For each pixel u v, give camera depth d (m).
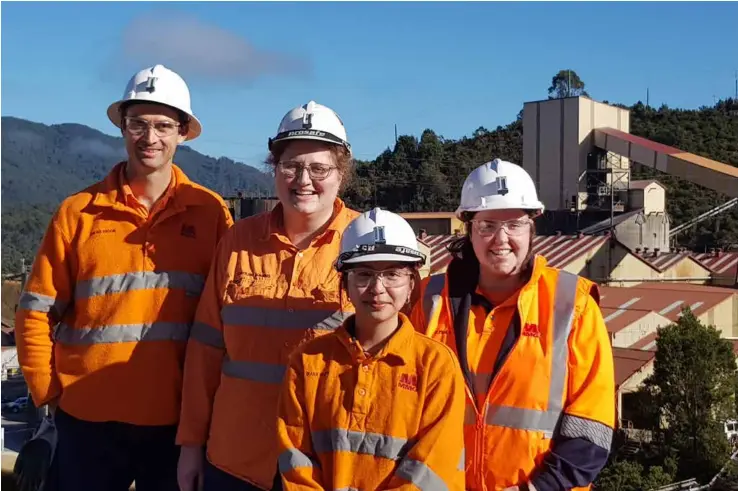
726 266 38.03
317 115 3.98
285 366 3.93
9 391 27.61
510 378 3.63
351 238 3.55
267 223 4.19
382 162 63.03
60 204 4.57
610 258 32.88
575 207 43.38
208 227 4.67
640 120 76.06
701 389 19.12
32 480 4.71
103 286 4.45
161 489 4.69
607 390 3.56
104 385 4.44
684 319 20.06
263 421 3.94
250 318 4.02
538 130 46.41
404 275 3.53
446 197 59.34
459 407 3.45
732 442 19.84
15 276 20.16
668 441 19.23
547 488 3.45
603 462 3.50
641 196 43.28
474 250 3.85
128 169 4.57
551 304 3.68
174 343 4.50
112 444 4.52
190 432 4.23
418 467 3.34
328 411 3.53
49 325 4.53
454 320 3.85
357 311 3.58
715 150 67.62
